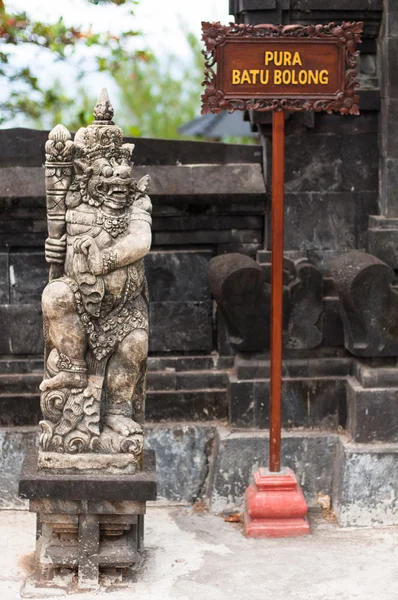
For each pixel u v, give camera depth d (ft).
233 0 23.59
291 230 23.20
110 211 18.19
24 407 22.77
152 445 22.95
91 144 18.21
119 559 18.48
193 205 22.91
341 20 22.53
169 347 23.43
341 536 21.16
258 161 23.56
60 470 18.28
